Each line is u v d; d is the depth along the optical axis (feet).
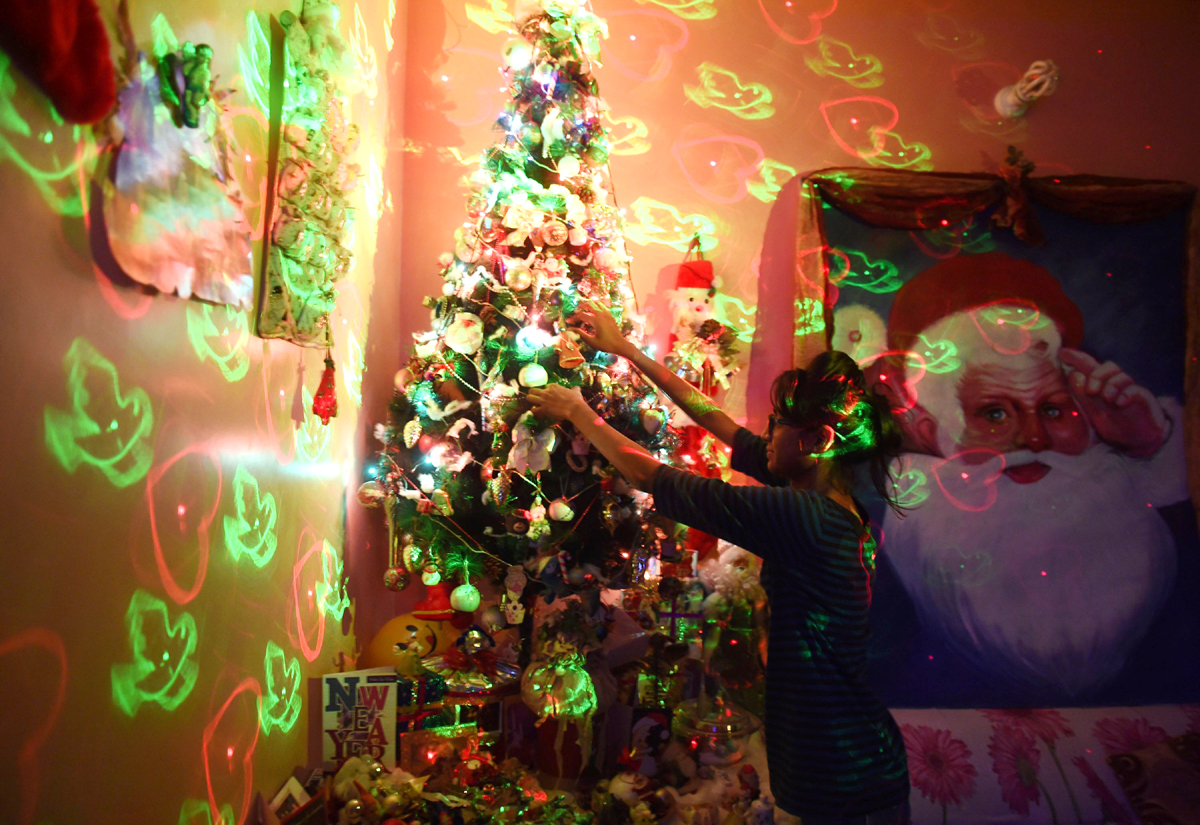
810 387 4.16
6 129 2.49
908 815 4.07
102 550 3.06
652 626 6.94
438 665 6.30
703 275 8.28
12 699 2.54
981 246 8.30
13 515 2.54
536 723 6.26
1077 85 9.04
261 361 4.75
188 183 3.67
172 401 3.63
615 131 8.89
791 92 8.96
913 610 7.73
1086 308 8.27
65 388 2.82
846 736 3.89
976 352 8.13
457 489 6.19
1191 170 9.04
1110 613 7.77
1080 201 8.30
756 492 3.97
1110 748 7.22
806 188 8.14
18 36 2.43
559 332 5.86
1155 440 8.07
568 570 6.16
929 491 7.90
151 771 3.44
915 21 9.05
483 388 5.98
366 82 7.14
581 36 6.70
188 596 3.79
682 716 6.87
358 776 5.51
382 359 7.86
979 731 7.27
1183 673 7.74
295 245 4.90
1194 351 8.23
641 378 6.33
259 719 4.76
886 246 8.24
